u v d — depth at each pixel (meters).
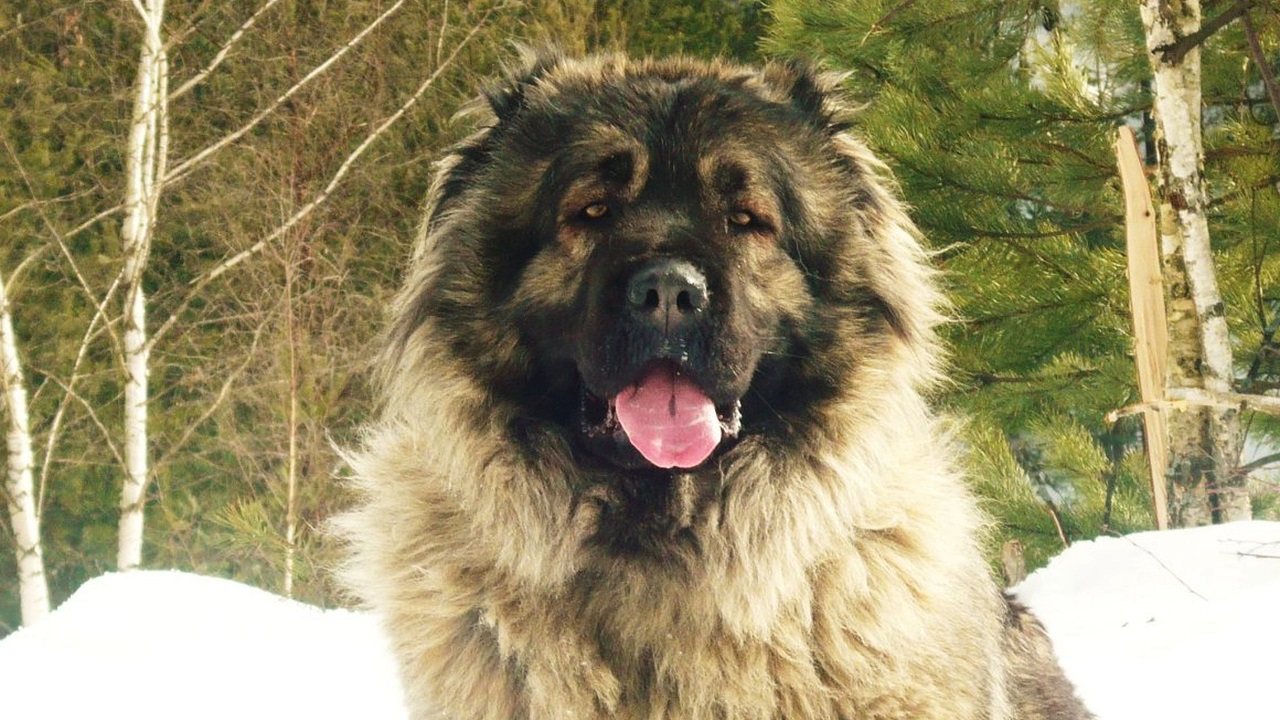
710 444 3.50
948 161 10.62
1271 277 10.38
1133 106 11.01
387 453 3.98
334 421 13.62
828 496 3.65
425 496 3.76
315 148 14.85
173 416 17.31
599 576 3.59
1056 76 10.69
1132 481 10.39
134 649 6.00
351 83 17.16
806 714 3.45
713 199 3.70
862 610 3.50
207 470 17.41
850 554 3.58
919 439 3.98
